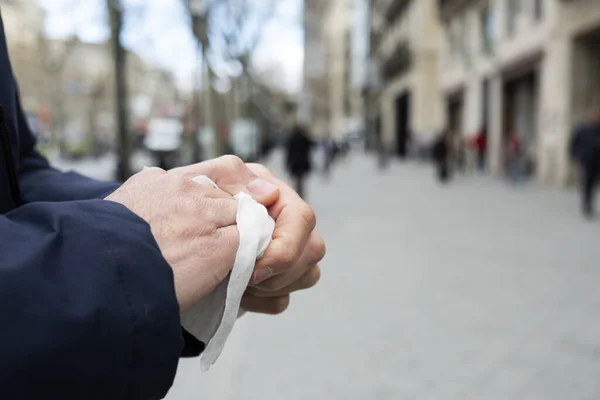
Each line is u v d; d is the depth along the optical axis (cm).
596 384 363
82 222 64
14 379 56
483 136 2608
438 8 3409
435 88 3675
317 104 9238
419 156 3694
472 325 475
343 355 412
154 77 2339
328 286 605
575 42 1744
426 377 374
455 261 730
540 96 1964
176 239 71
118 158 927
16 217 65
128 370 62
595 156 1119
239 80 2100
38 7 2017
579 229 997
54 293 59
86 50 3616
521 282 618
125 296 63
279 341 442
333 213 1277
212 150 1355
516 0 2200
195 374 381
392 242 880
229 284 73
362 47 6150
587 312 509
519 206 1369
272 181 94
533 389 357
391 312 512
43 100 3195
